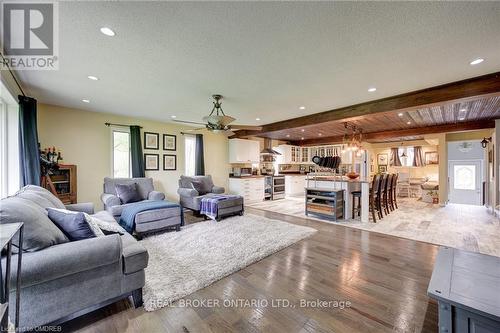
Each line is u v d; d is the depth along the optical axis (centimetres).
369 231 392
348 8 154
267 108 423
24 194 215
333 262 264
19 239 126
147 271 236
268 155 823
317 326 159
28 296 137
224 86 307
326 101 378
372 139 702
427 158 852
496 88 267
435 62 237
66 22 169
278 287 210
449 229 404
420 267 250
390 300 189
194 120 530
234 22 170
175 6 152
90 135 452
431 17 164
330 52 216
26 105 302
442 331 126
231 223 434
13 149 308
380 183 487
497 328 110
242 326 160
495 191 522
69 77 277
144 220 345
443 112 458
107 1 147
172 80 286
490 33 184
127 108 429
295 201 734
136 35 187
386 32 183
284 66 246
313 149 921
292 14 161
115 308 179
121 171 496
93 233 186
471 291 128
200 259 266
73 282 154
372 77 276
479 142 717
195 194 504
